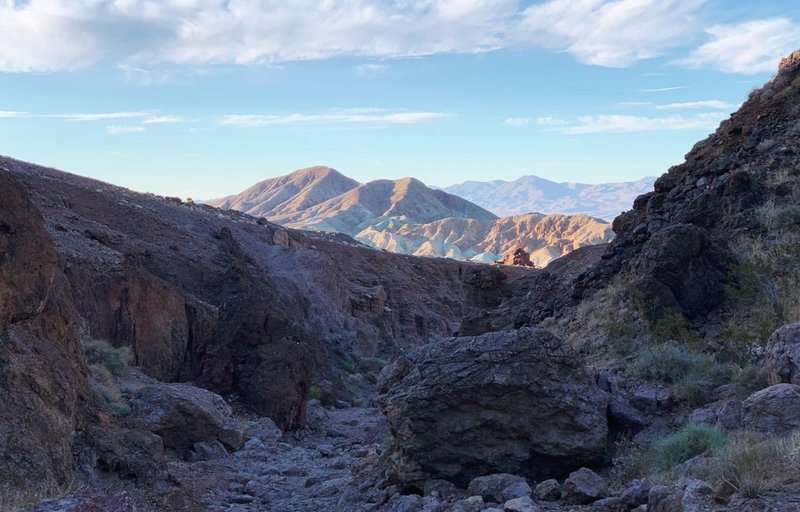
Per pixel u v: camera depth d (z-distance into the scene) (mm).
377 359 52625
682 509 7043
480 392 11148
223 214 78938
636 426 11609
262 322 27125
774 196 18594
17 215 11828
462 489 10961
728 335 13773
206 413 19484
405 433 11469
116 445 12461
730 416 9945
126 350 25797
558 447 10875
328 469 17578
